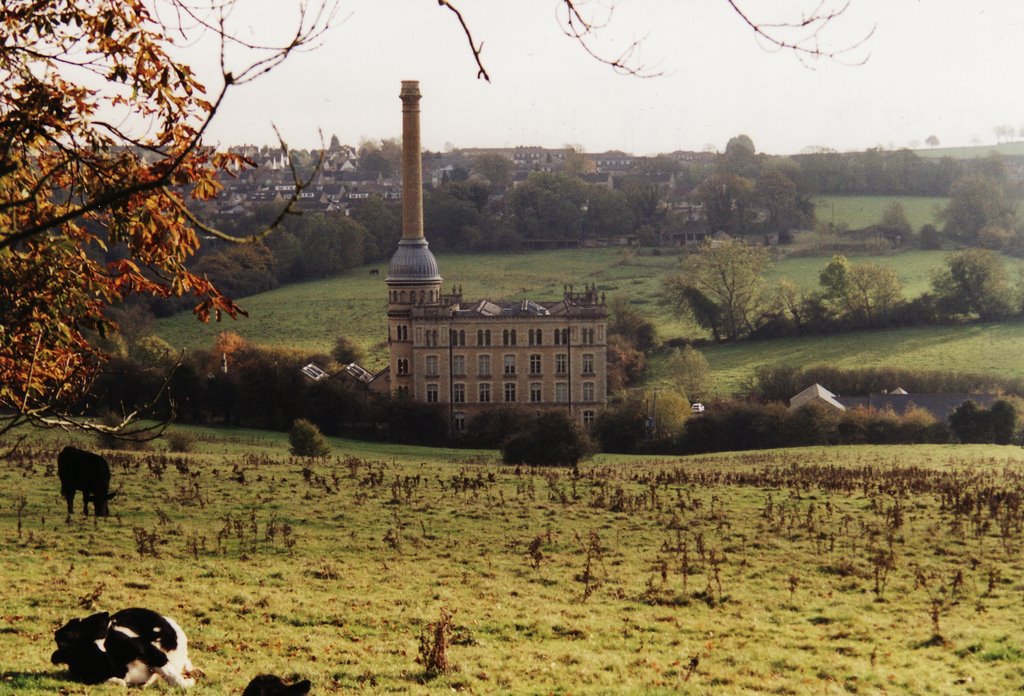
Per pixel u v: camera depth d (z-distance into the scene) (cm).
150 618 3475
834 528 7569
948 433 18938
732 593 5712
